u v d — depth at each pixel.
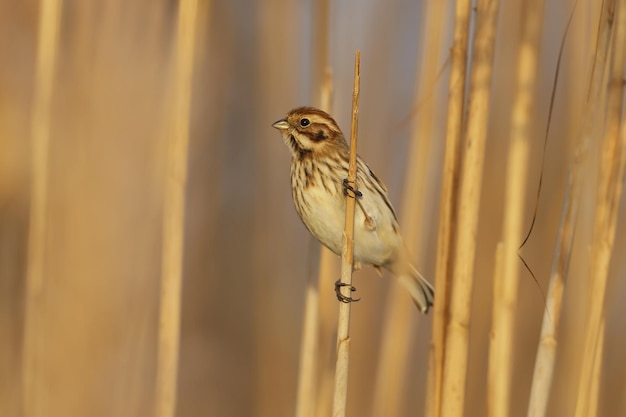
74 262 10.31
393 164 11.36
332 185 8.88
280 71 12.02
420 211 9.52
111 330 10.56
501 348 7.83
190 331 13.30
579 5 9.42
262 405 11.87
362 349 11.09
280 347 11.96
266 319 12.01
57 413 10.04
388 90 11.30
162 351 8.45
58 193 10.38
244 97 13.30
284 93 12.03
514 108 7.90
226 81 13.16
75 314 10.27
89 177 10.46
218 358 13.32
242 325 13.43
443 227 7.50
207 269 13.35
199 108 12.91
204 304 13.39
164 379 8.45
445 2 9.29
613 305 11.10
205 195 13.22
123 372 10.57
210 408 13.17
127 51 10.73
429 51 9.34
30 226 9.14
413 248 9.50
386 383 9.50
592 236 7.34
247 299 13.44
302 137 9.03
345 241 7.28
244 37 13.23
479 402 11.54
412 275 9.22
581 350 9.27
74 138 10.44
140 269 10.74
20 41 11.80
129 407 10.56
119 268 10.64
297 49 12.07
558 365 10.66
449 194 7.48
